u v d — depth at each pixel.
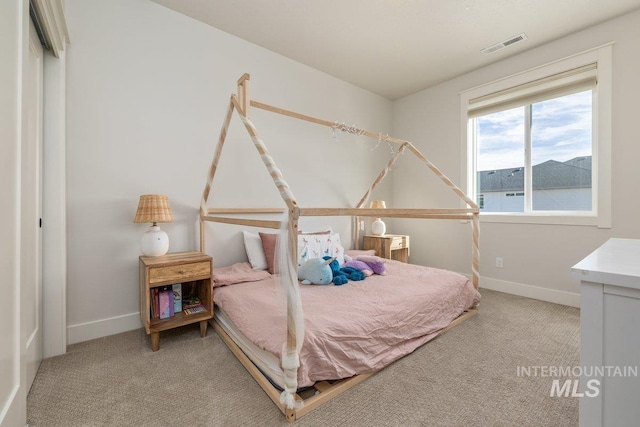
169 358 1.76
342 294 2.02
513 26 2.52
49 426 1.21
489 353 1.81
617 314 0.66
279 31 2.62
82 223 2.00
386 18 2.42
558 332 2.11
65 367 1.66
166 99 2.34
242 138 2.77
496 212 3.29
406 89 3.88
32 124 1.61
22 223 1.02
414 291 2.09
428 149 3.83
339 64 3.21
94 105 2.04
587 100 2.67
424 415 1.28
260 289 2.14
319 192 3.41
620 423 0.66
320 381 1.48
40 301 1.73
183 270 1.97
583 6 2.27
